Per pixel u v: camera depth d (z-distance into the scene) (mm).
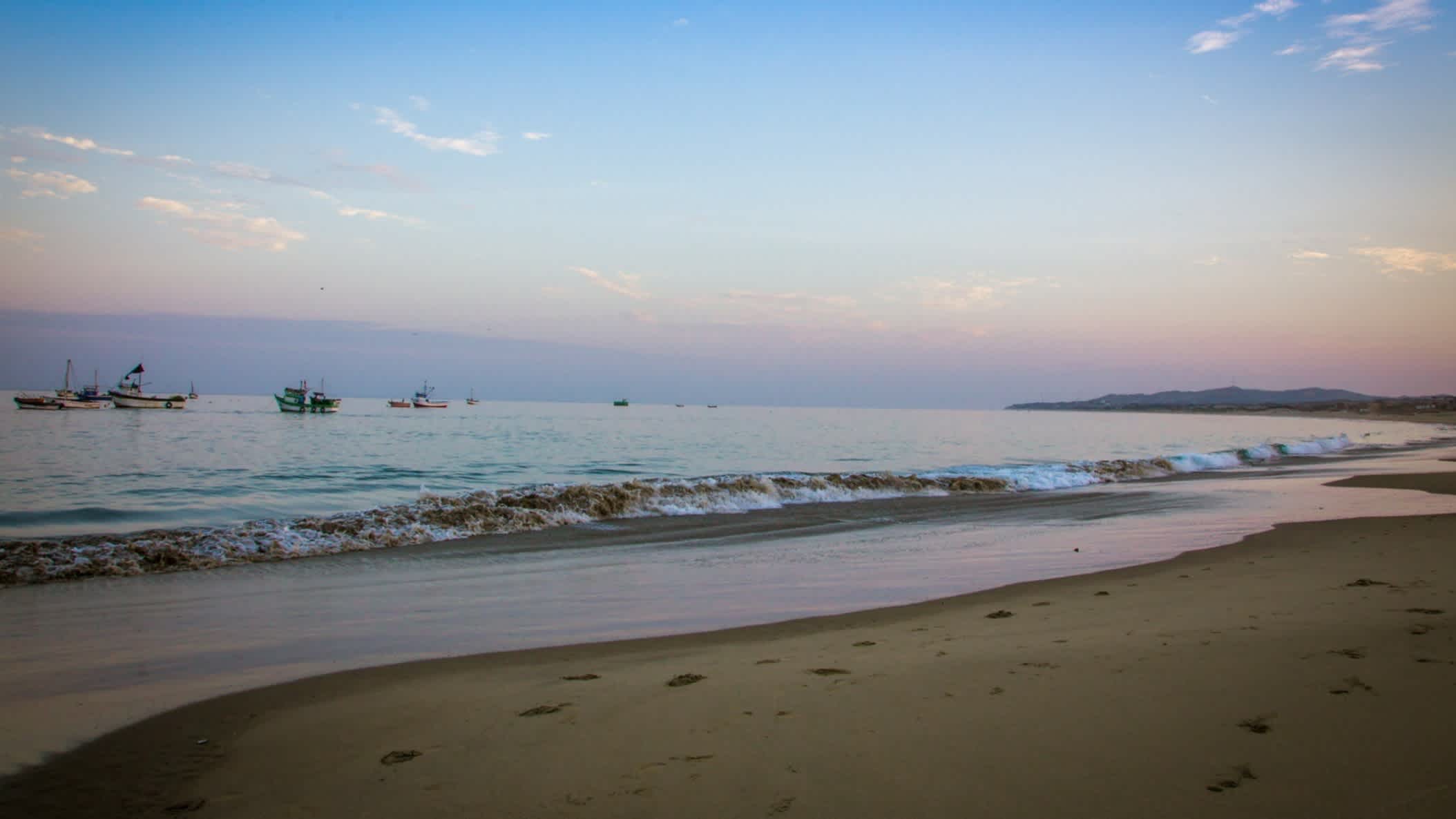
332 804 4039
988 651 6363
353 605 9641
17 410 112562
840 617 8484
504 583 11000
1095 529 15914
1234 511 18359
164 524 17594
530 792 4004
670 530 16297
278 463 33438
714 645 7324
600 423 95062
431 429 72250
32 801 4234
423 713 5449
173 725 5383
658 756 4359
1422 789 3514
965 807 3566
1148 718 4527
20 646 7758
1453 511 17219
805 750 4320
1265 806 3434
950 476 25719
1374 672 5195
